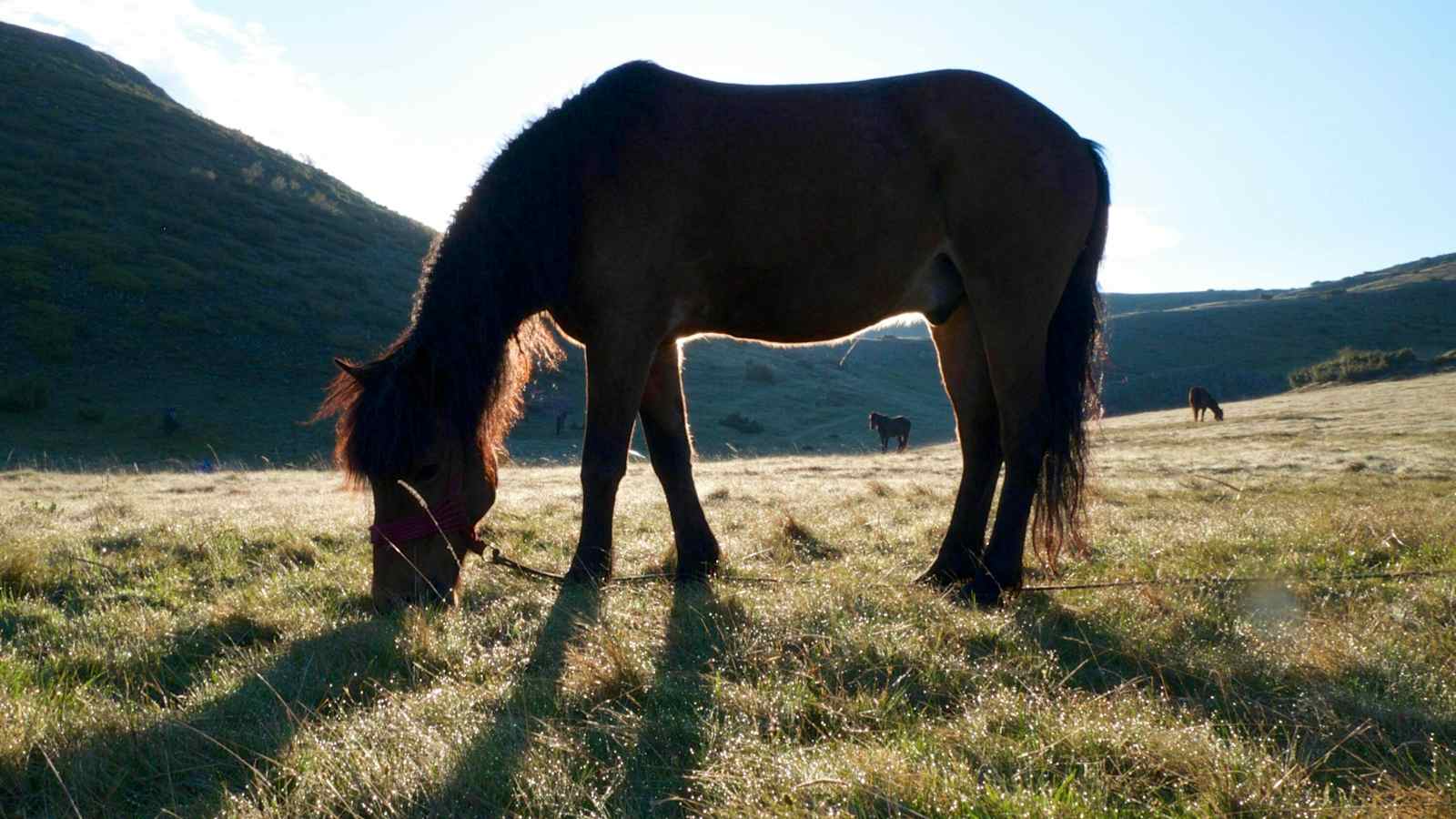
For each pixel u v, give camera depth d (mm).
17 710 2664
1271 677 2992
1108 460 21984
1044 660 3227
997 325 4676
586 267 4535
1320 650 3088
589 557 4680
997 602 4293
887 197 4613
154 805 2293
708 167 4516
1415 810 1979
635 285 4516
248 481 16344
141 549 5711
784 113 4641
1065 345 4773
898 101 4730
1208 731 2424
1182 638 3537
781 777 2186
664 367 5047
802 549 5965
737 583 4586
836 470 19469
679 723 2619
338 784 2250
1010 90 4820
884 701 2775
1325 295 107875
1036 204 4637
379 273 59875
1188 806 2061
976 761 2322
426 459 4223
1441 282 108375
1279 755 2312
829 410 54094
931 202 4684
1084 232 4809
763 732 2584
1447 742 2441
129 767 2436
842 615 3631
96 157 60500
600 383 4590
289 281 52656
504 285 4422
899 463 22312
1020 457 4648
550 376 49938
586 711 2787
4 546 5227
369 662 3293
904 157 4633
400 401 4176
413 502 4297
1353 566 4961
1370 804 2025
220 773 2447
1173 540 6004
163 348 42500
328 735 2588
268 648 3574
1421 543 5465
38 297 43531
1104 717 2539
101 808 2256
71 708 2779
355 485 4359
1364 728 2430
